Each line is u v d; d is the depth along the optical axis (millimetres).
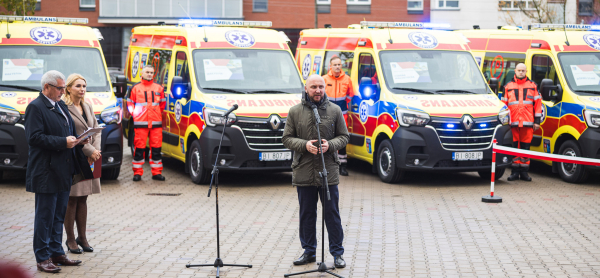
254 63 11031
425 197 9688
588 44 11648
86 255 6297
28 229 7367
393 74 11000
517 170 11391
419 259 6258
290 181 11227
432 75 11094
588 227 7746
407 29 11766
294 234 7309
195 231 7418
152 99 10953
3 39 10539
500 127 10547
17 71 10289
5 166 9719
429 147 10227
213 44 11055
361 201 9344
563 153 11211
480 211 8680
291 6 38906
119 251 6477
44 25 10984
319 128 5801
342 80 11789
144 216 8211
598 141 10555
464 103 10555
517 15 34375
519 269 5914
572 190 10430
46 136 5391
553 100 11328
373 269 5891
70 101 6035
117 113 10375
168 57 11812
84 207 6406
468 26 38000
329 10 39375
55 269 5656
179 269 5852
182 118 10984
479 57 13547
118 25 38000
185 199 9406
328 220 5918
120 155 10438
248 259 6227
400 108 10391
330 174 5855
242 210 8664
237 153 10062
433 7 38219
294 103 10438
